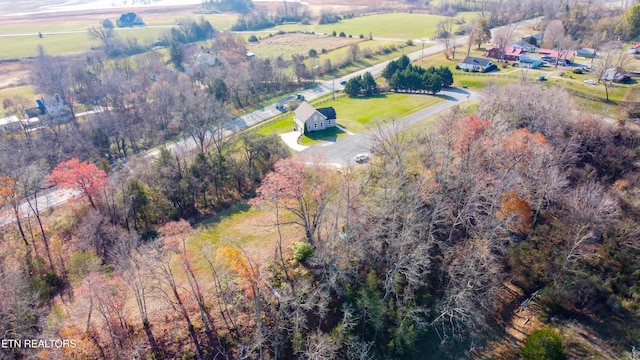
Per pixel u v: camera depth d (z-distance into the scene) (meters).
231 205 68.94
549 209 54.22
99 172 60.38
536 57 128.12
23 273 49.06
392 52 160.00
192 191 66.81
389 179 52.81
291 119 106.06
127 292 46.06
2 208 62.97
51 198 74.00
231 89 122.81
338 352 42.00
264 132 97.88
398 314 43.09
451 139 58.16
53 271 50.94
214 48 171.12
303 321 42.81
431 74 113.88
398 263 42.16
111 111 117.12
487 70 124.75
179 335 41.81
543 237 50.41
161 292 44.91
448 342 44.16
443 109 101.56
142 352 40.22
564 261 47.06
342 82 134.88
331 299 46.19
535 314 46.59
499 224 46.28
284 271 48.25
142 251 44.59
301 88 133.38
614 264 48.34
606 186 60.97
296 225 57.22
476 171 52.47
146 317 42.19
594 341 42.97
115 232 55.75
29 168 72.19
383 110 105.44
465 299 42.22
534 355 39.81
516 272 49.12
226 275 46.41
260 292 44.34
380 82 129.50
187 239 55.34
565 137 68.38
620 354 41.47
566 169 63.12
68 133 101.00
